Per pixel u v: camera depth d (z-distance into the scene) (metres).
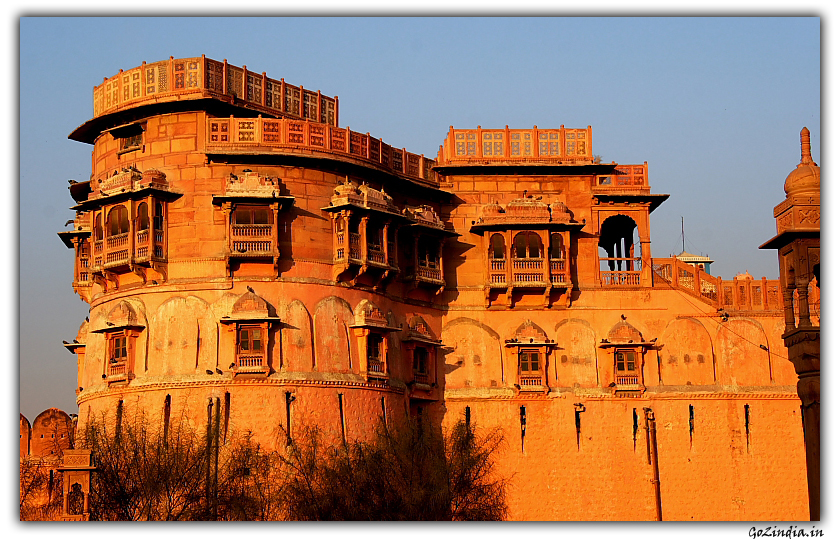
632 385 53.22
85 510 39.41
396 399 49.34
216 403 44.88
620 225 58.94
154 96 47.34
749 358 54.06
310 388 45.91
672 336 54.19
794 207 35.84
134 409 45.69
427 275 52.25
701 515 52.38
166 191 46.44
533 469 52.16
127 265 46.50
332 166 48.38
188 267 46.34
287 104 50.34
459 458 48.41
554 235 54.03
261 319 45.28
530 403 52.81
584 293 54.34
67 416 52.38
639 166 55.81
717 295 54.75
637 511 52.16
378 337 48.72
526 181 55.31
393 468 44.91
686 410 53.28
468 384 52.84
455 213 54.72
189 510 41.81
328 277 47.62
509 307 53.81
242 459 43.59
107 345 47.25
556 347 53.59
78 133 50.56
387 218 49.22
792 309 36.56
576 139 55.75
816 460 34.50
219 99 46.97
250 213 46.41
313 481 43.69
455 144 55.06
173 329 46.06
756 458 53.09
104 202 47.50
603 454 52.59
